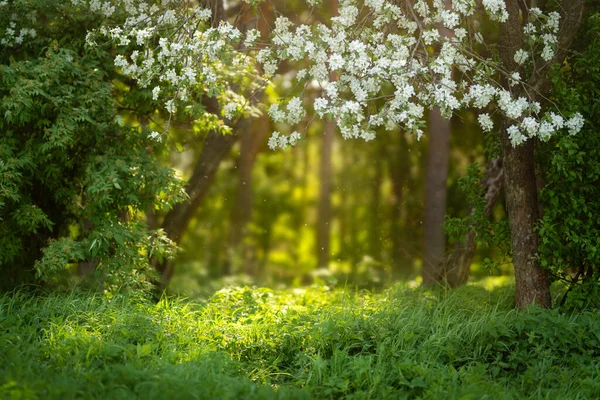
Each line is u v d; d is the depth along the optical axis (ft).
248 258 57.67
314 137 60.54
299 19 35.45
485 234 26.58
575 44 25.25
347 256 54.39
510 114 19.89
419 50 20.88
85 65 26.00
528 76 24.88
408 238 50.55
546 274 24.20
